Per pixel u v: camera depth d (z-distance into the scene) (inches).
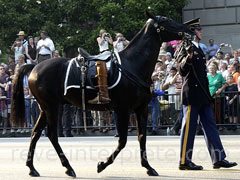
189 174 506.3
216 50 1082.7
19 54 1061.1
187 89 526.6
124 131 506.6
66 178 504.4
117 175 510.9
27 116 923.4
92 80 512.4
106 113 903.7
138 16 1252.5
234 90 864.3
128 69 508.4
